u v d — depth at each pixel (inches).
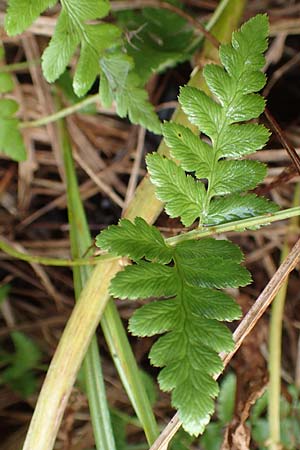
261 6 21.9
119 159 21.7
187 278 14.4
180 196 14.8
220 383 19.3
